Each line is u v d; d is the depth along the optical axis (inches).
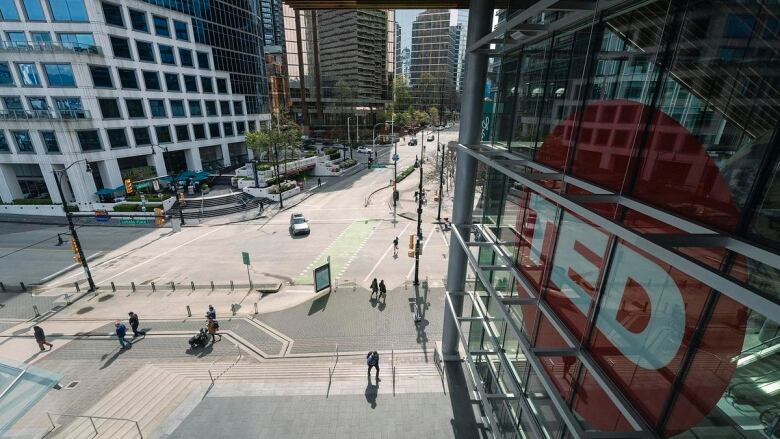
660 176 175.9
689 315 157.9
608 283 216.2
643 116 189.0
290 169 1927.9
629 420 180.5
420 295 802.2
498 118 436.8
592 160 239.9
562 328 244.1
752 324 132.7
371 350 625.0
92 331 687.7
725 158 139.3
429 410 486.6
